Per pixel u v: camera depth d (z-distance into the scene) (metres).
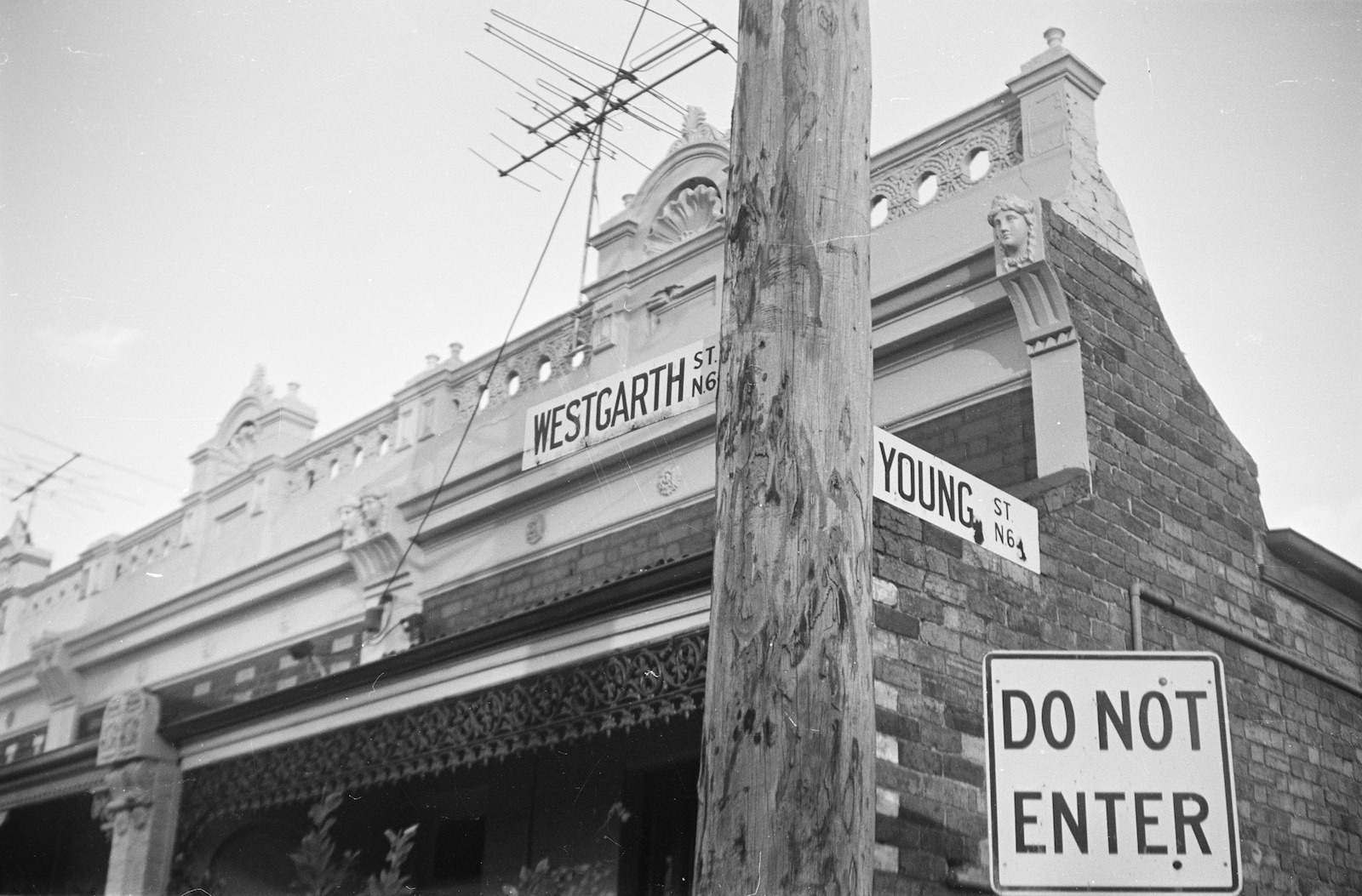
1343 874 9.56
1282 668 9.88
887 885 6.66
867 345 4.64
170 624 16.11
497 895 11.18
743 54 5.02
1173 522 9.55
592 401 12.39
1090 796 4.54
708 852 4.07
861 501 4.42
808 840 3.97
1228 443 10.45
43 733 17.61
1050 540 8.43
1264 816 9.02
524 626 9.26
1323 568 10.57
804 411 4.43
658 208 13.17
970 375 9.97
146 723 12.81
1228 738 4.56
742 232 4.76
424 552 13.60
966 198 10.35
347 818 12.26
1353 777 10.13
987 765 4.60
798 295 4.58
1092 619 8.48
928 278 10.20
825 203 4.70
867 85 4.98
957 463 9.80
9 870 14.17
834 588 4.25
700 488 11.30
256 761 11.70
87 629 17.23
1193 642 9.22
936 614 7.41
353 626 13.96
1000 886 4.47
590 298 13.02
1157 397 9.97
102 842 13.62
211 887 12.31
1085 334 9.53
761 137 4.84
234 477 16.34
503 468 12.92
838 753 4.07
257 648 15.03
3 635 18.94
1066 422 9.21
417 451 14.05
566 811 10.98
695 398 11.51
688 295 12.12
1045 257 9.41
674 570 8.38
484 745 9.50
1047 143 10.17
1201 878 4.42
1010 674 4.70
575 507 12.32
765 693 4.13
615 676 8.70
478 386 13.82
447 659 9.91
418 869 11.98
